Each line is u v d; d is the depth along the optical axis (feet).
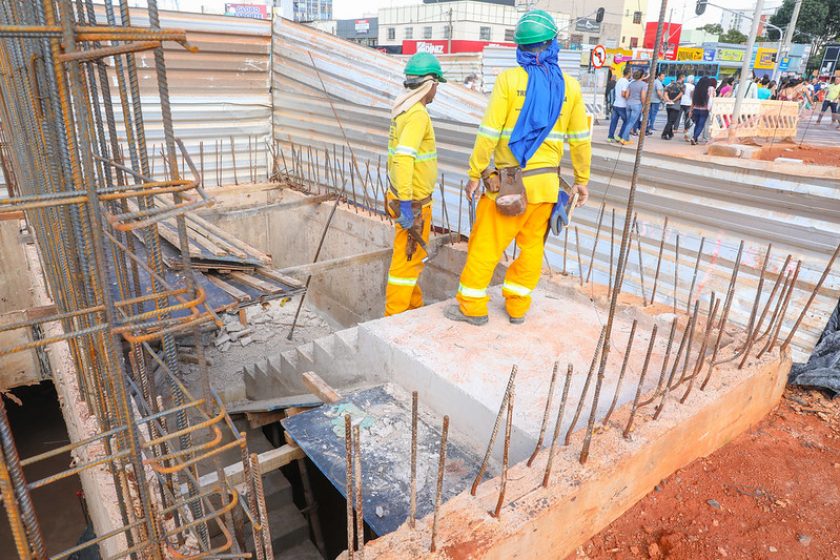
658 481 9.28
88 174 4.61
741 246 9.51
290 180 30.66
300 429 11.24
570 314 13.87
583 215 16.46
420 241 15.24
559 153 11.55
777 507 8.95
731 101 39.32
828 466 9.87
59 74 4.37
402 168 13.76
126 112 6.01
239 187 29.04
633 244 15.30
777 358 10.84
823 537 8.41
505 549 7.01
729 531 8.50
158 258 6.44
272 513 14.97
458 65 57.31
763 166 12.60
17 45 6.99
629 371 11.18
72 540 26.71
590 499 8.01
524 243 12.26
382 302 24.25
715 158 13.57
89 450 10.75
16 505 4.66
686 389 9.84
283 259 31.22
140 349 7.68
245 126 30.14
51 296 18.29
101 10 24.09
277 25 27.99
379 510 9.20
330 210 26.43
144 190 5.04
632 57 100.37
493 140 10.93
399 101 14.10
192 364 23.73
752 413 10.80
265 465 11.06
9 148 16.60
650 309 13.28
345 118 26.08
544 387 10.80
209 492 6.50
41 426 33.06
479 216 12.01
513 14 181.16
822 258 11.94
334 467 10.21
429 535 6.94
